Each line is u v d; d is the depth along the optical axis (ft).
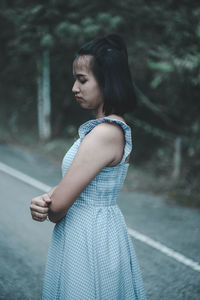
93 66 4.39
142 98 27.73
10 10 31.04
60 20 27.76
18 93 40.68
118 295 4.85
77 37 27.43
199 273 10.71
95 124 4.47
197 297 9.41
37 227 13.39
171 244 12.73
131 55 26.27
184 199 18.66
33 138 34.17
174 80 22.27
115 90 4.35
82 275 4.66
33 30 29.22
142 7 25.70
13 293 9.00
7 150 28.86
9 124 38.11
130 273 5.08
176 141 22.80
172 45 22.71
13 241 11.98
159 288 9.74
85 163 4.27
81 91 4.54
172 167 24.56
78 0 26.86
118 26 26.45
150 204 17.65
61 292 4.88
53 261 5.07
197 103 24.08
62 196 4.35
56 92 35.42
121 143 4.50
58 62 32.63
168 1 25.75
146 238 13.11
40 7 26.89
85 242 4.66
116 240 4.83
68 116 35.96
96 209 4.71
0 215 14.37
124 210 16.31
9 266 10.29
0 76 40.11
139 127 30.07
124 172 4.86
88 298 4.62
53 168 24.35
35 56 32.32
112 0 26.40
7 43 36.76
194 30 21.62
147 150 31.30
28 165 24.45
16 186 19.07
